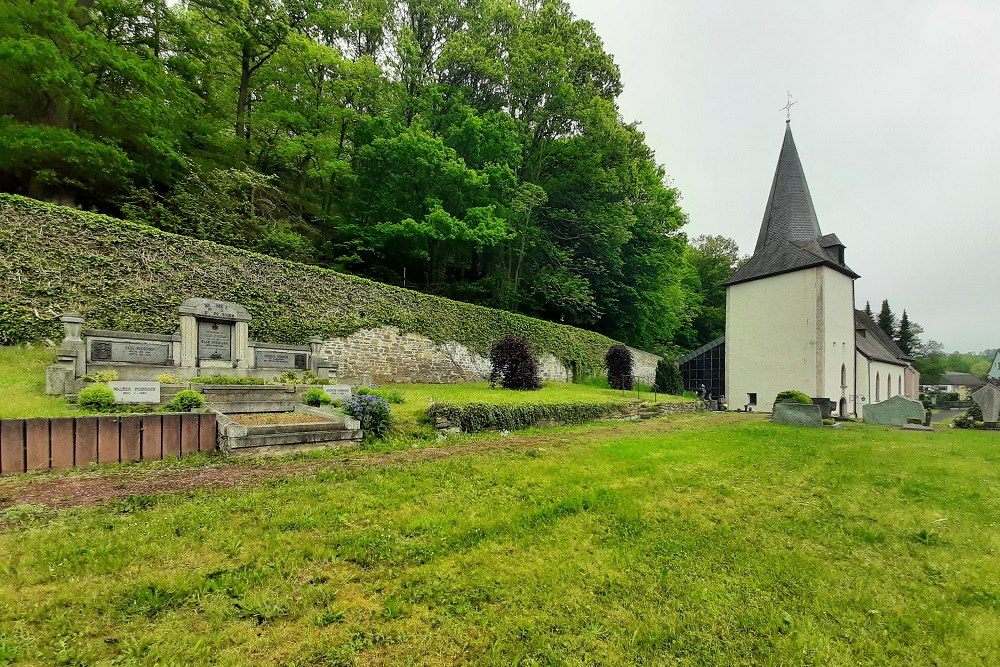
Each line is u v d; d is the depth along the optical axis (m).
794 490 5.88
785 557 3.78
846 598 3.17
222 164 18.33
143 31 16.34
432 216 18.41
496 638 2.54
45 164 13.23
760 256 22.89
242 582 2.92
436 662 2.33
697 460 7.49
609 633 2.64
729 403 22.78
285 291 14.23
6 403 6.75
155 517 3.96
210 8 18.41
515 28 24.19
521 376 15.44
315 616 2.62
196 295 12.59
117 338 9.47
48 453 5.39
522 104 25.02
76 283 10.86
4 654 2.12
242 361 11.26
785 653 2.55
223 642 2.36
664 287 31.62
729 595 3.12
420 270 23.39
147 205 14.98
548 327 22.50
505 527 4.11
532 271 26.06
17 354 9.51
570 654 2.44
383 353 16.11
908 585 3.40
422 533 3.89
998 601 3.21
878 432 13.16
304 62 18.83
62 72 12.17
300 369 12.59
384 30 22.25
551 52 23.31
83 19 14.82
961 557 3.95
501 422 10.33
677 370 23.00
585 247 27.47
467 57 21.88
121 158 13.43
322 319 14.83
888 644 2.68
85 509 4.11
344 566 3.25
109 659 2.18
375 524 4.04
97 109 13.43
